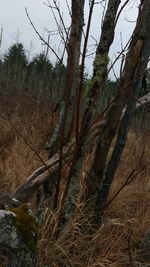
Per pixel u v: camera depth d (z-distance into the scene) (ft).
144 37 10.37
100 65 10.66
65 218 10.87
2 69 121.60
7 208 7.00
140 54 10.45
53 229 10.21
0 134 23.50
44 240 9.74
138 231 12.26
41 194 11.67
